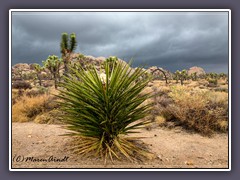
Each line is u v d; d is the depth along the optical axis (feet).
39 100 35.65
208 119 24.64
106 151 15.34
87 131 15.74
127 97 15.60
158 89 43.50
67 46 61.41
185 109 26.40
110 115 15.56
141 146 18.22
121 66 15.89
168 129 25.07
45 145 18.37
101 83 15.46
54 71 92.43
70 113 16.42
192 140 21.58
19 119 31.68
